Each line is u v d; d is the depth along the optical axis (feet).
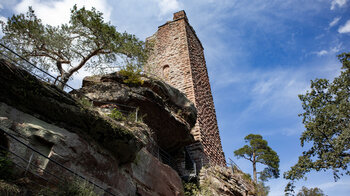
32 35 44.88
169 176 38.60
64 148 23.72
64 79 43.65
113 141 28.25
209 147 64.85
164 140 49.01
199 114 67.10
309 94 65.21
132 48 49.49
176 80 74.18
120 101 40.75
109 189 26.48
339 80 61.21
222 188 48.32
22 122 22.45
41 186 20.65
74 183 22.40
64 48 46.73
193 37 90.63
